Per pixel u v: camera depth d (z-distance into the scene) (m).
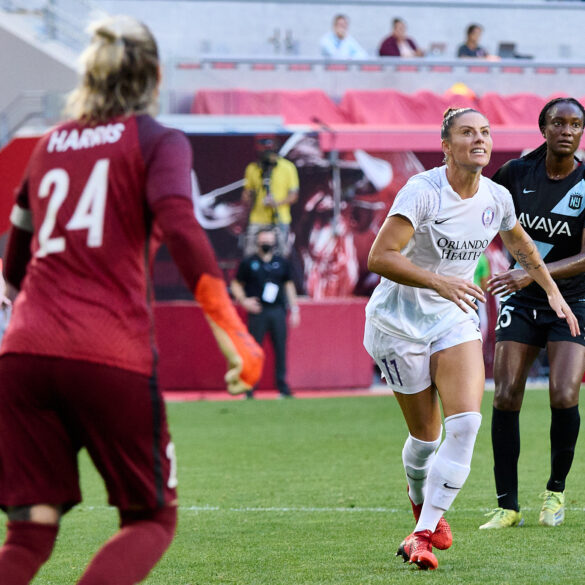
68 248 10.62
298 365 54.59
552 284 18.20
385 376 17.08
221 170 56.06
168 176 10.51
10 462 10.51
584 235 20.78
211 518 22.03
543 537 19.25
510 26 71.94
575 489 25.25
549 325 20.94
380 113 63.59
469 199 16.33
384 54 67.56
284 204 56.12
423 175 16.41
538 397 49.56
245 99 61.94
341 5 69.25
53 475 10.55
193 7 65.94
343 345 55.09
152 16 65.12
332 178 57.06
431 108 64.38
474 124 15.92
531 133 58.38
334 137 56.97
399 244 15.95
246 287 51.09
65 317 10.41
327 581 15.79
